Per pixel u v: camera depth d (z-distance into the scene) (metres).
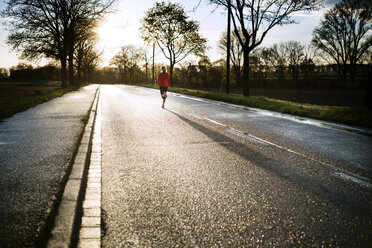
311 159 4.62
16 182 3.27
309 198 3.05
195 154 4.91
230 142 5.89
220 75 65.06
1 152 4.70
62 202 2.73
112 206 2.82
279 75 60.44
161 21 37.72
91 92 25.52
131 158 4.64
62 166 3.93
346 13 40.38
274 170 4.02
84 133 6.50
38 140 5.69
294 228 2.42
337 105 19.58
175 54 40.12
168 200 2.99
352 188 3.34
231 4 17.75
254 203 2.92
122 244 2.16
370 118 8.18
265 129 7.49
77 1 30.55
